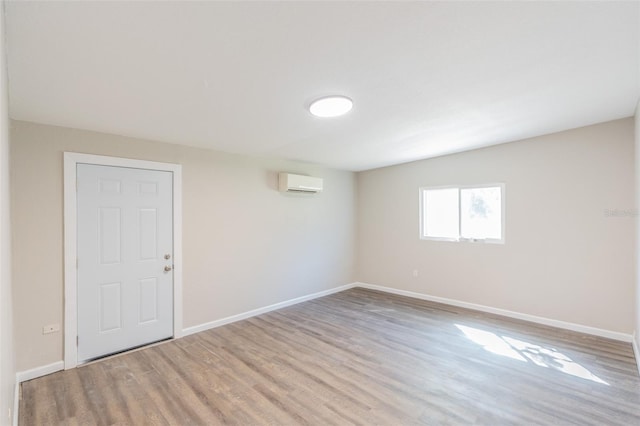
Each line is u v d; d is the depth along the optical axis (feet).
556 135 12.12
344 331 12.01
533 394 7.75
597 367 9.02
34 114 8.21
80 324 9.46
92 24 4.65
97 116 8.49
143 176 10.81
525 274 12.98
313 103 7.99
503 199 13.51
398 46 5.64
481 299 14.32
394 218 17.63
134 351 10.34
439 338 11.23
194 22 4.70
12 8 4.19
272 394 7.87
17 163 8.51
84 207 9.58
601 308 11.26
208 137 10.83
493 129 11.28
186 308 11.77
